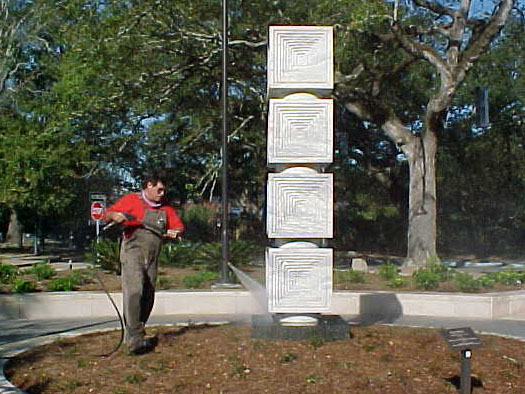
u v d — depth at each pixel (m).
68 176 28.67
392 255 35.81
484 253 36.53
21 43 33.84
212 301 14.01
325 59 9.38
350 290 15.07
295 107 9.28
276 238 9.31
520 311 14.03
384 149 36.12
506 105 33.12
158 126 28.75
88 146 26.81
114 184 37.72
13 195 28.92
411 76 31.03
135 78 23.41
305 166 9.39
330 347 8.64
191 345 9.04
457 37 22.97
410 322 12.77
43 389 7.14
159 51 23.50
